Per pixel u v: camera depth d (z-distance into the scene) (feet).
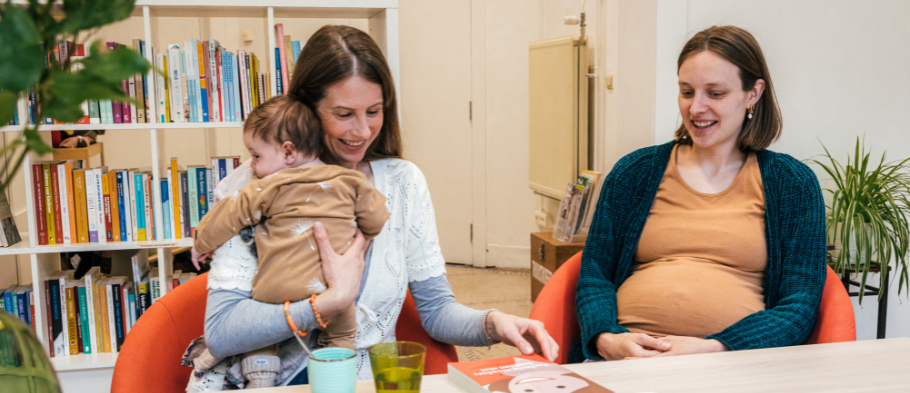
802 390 3.24
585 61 12.88
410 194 4.87
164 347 4.45
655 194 5.92
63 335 7.91
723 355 3.81
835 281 5.27
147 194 7.83
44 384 2.33
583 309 5.39
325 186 3.97
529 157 15.53
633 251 5.87
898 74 9.37
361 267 4.06
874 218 7.97
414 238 4.86
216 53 7.73
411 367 2.84
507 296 13.71
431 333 4.78
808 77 9.30
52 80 1.81
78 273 8.74
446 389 3.27
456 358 4.87
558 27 14.57
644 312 5.42
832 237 8.96
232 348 3.81
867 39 9.29
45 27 1.87
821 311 5.15
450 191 16.83
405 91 16.83
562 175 13.58
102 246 7.61
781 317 4.87
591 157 13.15
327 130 4.40
